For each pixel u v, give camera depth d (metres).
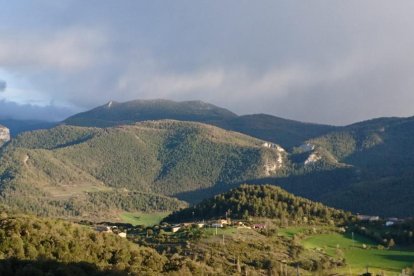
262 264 147.88
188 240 170.12
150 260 103.31
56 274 76.00
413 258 174.00
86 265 83.38
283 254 165.88
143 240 170.88
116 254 101.00
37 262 80.00
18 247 88.88
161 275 93.38
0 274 73.69
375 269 159.25
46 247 92.94
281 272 141.38
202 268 111.19
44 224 104.06
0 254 85.56
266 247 169.38
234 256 152.00
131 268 91.69
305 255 168.38
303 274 145.75
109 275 82.00
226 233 183.50
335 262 163.62
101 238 108.44
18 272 74.06
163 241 170.50
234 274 124.94
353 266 162.50
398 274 153.50
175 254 137.50
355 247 189.38
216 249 158.25
